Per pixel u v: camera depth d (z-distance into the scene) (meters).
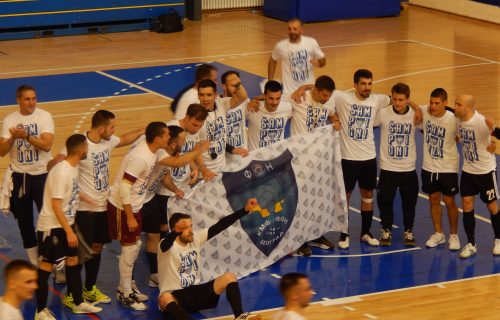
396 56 21.95
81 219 8.99
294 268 10.33
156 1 25.39
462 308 9.24
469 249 10.70
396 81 19.38
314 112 10.74
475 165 10.54
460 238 11.32
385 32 25.20
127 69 20.44
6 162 13.87
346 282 9.93
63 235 8.66
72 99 17.73
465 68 20.67
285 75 13.92
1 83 18.84
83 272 10.06
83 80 19.31
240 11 28.33
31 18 23.94
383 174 10.87
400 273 10.21
